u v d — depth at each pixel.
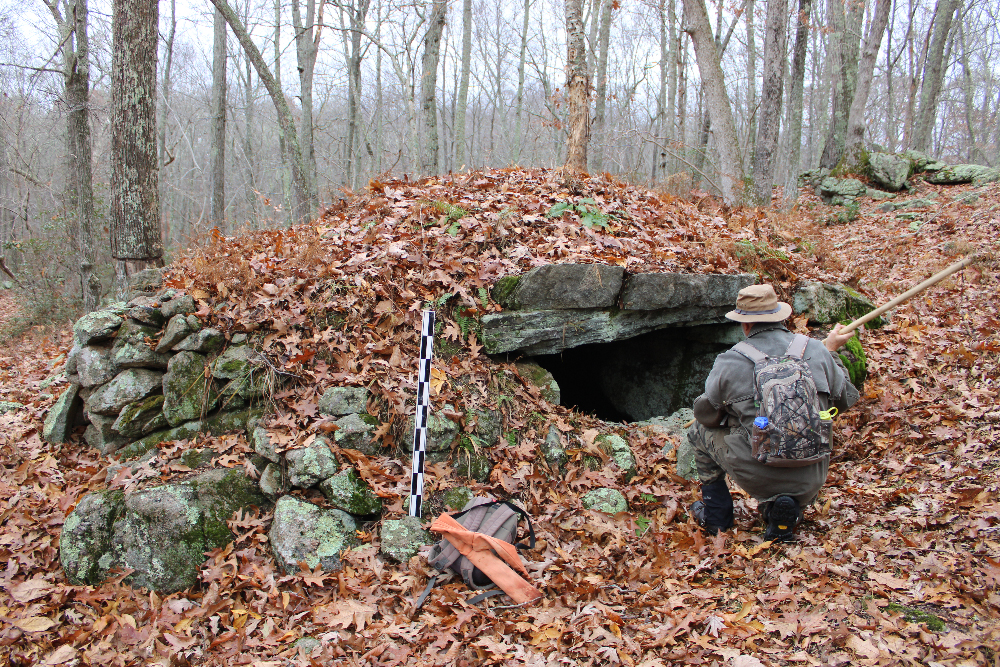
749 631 2.63
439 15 12.34
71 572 3.40
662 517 3.84
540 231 5.45
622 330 5.01
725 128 9.06
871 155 14.04
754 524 3.65
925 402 4.65
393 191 6.05
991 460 3.72
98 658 2.84
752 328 3.32
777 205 12.15
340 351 4.31
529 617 2.95
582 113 7.29
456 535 3.21
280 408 4.11
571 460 4.27
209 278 4.62
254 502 3.71
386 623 2.96
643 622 2.85
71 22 13.21
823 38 24.84
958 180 13.28
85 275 11.18
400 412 4.02
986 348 5.15
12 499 3.92
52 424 4.61
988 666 2.25
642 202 6.60
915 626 2.50
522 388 4.56
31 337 11.49
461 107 18.64
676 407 5.76
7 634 2.93
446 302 4.72
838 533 3.38
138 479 3.79
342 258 4.93
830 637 2.52
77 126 11.09
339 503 3.58
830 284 5.91
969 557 2.92
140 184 6.40
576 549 3.54
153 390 4.43
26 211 20.75
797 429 2.97
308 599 3.19
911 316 6.16
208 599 3.17
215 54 17.31
